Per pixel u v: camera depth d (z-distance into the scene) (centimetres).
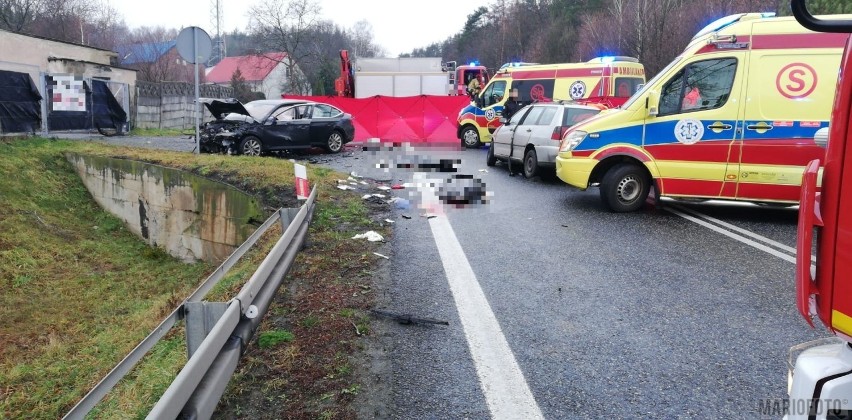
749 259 616
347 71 2762
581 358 389
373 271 564
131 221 1292
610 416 322
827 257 176
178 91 2964
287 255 503
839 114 172
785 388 351
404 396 338
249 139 1481
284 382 348
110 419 343
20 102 1577
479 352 396
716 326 442
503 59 6378
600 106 1138
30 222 1152
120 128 2069
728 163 779
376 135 1947
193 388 258
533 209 879
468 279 545
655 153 813
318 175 1083
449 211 859
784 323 447
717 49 775
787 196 763
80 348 664
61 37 4359
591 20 4309
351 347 397
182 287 932
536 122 1185
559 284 534
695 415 323
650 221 796
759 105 761
